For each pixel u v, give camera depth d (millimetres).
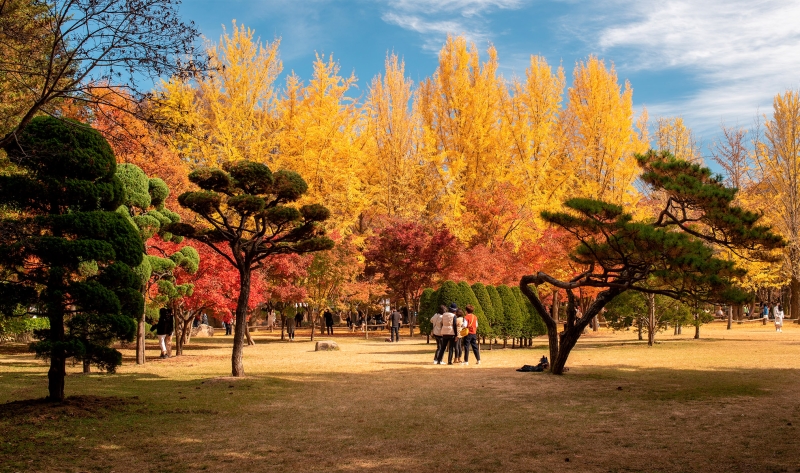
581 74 42656
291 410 9320
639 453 6414
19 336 22359
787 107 32375
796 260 31234
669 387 11414
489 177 38188
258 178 12461
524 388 11547
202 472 5926
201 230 12727
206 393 11055
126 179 13781
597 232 12820
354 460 6340
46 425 7895
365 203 37125
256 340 31641
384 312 43969
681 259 11383
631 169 36406
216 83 31969
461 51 40031
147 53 7855
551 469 5844
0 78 10922
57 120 9023
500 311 22547
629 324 25328
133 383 12453
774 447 6512
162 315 18734
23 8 9734
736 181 37438
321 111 34219
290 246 13188
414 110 44000
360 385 12180
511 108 41375
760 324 41344
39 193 8867
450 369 15242
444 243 32000
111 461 6328
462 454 6527
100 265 9266
